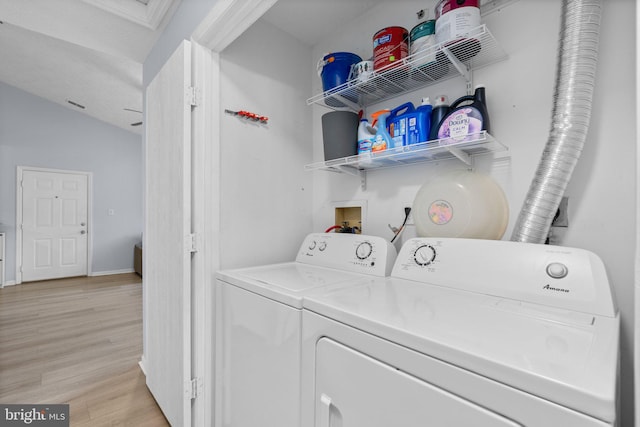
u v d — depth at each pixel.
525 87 1.08
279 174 1.71
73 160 5.32
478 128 1.04
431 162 1.34
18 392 1.85
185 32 1.55
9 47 3.52
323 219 1.82
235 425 1.21
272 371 1.00
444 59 1.14
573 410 0.43
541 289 0.83
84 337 2.69
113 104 4.69
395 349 0.64
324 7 1.57
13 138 4.79
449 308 0.79
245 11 1.19
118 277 5.34
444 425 0.56
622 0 0.89
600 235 0.92
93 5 1.64
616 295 0.89
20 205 4.84
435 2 1.34
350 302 0.84
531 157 1.06
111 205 5.71
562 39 0.91
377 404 0.67
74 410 1.69
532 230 0.93
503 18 1.13
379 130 1.29
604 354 0.53
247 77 1.58
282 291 0.98
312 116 1.90
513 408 0.48
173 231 1.46
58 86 4.44
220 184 1.46
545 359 0.51
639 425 0.45
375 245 1.31
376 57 1.26
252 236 1.58
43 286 4.64
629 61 0.88
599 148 0.92
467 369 0.54
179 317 1.40
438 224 1.19
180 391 1.38
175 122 1.44
